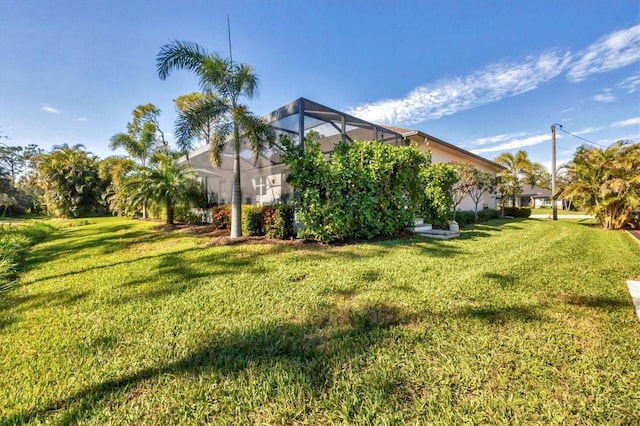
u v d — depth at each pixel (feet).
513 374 6.81
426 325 9.37
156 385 6.78
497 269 15.78
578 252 20.38
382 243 24.11
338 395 6.29
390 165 26.30
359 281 13.99
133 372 7.27
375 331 9.04
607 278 14.08
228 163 44.96
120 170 61.16
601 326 9.08
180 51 23.72
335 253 20.10
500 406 5.85
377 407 5.91
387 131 37.01
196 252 21.18
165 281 14.73
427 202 35.58
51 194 71.26
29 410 6.11
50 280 15.80
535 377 6.71
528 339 8.36
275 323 9.77
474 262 17.42
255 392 6.47
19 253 23.67
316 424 5.57
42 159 79.15
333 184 23.50
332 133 33.14
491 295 11.85
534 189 139.23
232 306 11.30
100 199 76.07
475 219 45.39
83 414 5.95
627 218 35.47
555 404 5.89
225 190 49.49
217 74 24.30
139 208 60.90
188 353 8.08
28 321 10.43
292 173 24.06
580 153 43.52
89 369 7.46
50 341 8.92
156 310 11.14
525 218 58.44
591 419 5.52
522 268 15.94
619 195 35.60
